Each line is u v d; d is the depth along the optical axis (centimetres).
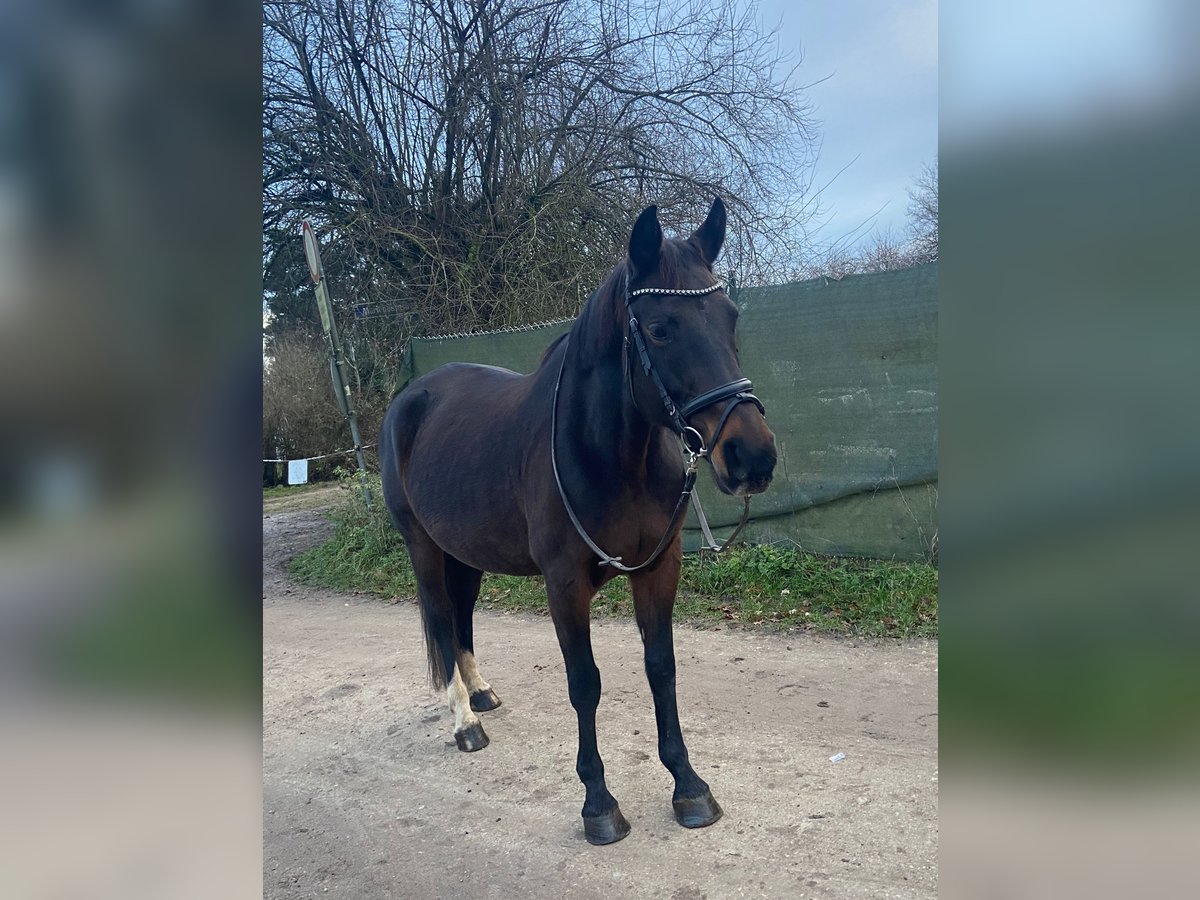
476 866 242
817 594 470
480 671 416
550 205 912
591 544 241
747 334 516
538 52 955
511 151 962
